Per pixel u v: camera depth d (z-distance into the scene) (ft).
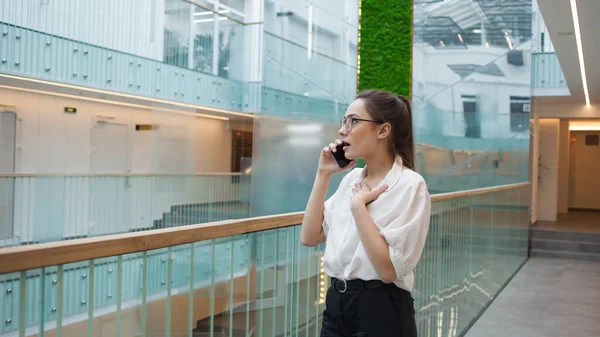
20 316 4.64
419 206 5.17
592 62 29.30
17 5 28.40
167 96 40.91
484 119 43.11
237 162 55.21
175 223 43.45
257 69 51.13
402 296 5.27
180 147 43.83
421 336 12.73
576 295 24.04
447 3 44.55
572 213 56.95
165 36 40.75
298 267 9.17
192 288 6.78
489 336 17.12
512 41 42.01
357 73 42.29
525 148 40.52
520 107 41.14
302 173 42.60
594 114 44.98
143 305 5.89
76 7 31.89
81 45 32.30
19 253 4.14
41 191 31.42
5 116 29.96
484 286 20.99
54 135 33.09
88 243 4.79
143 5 37.58
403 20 41.55
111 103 37.78
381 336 5.15
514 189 30.25
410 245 5.04
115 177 37.22
